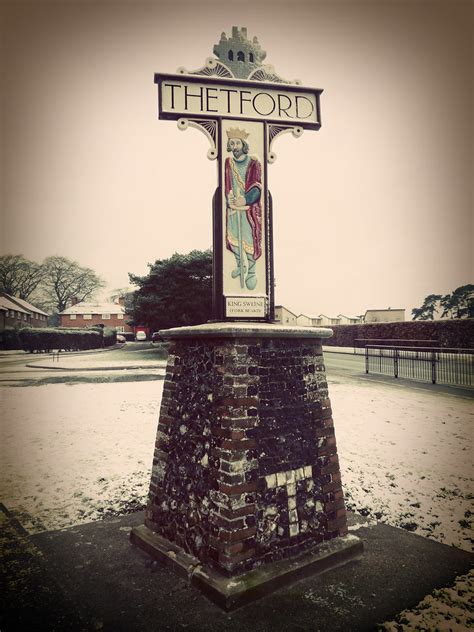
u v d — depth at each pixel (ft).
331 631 8.07
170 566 10.20
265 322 11.22
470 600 9.05
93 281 159.02
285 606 8.79
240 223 11.28
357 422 25.62
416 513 13.69
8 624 8.39
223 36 11.63
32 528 12.89
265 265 11.38
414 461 18.72
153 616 8.55
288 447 10.02
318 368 10.98
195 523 9.96
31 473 17.83
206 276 92.48
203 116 11.28
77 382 46.19
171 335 10.97
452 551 11.23
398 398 33.37
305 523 10.15
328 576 9.89
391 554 11.02
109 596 9.26
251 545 9.21
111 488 16.24
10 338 114.52
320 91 12.16
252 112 11.62
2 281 139.23
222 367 9.65
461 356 58.54
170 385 11.38
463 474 17.07
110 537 12.15
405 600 9.04
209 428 9.81
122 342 142.82
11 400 34.94
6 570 10.44
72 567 10.48
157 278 93.15
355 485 16.03
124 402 33.94
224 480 9.17
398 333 84.89
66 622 8.45
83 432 24.70
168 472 11.06
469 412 28.32
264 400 9.78
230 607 8.60
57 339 108.17
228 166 11.34
